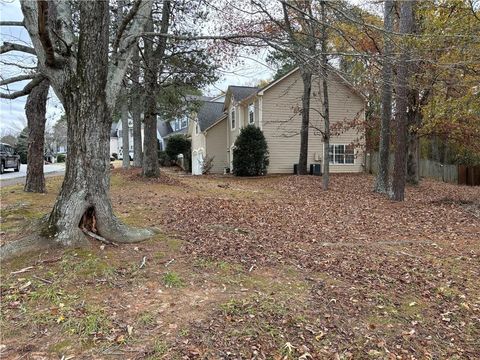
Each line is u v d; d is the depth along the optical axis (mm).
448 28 8273
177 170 30578
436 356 3330
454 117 10203
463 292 4594
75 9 8047
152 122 14414
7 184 13719
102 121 5047
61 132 51062
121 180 13766
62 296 3650
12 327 3086
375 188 13633
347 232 7398
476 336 3688
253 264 4992
